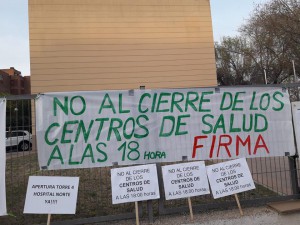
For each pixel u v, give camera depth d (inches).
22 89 2385.6
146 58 708.7
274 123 246.4
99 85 685.9
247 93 244.1
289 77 1519.4
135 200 211.5
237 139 239.6
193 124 234.7
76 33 684.7
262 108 245.4
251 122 242.7
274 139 245.0
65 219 227.6
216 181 223.1
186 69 721.6
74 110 222.5
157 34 717.9
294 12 991.6
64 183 206.5
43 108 219.1
